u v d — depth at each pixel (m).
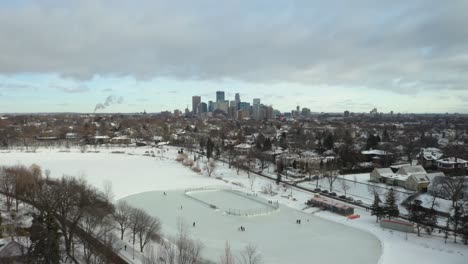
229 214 138.50
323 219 133.50
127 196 163.12
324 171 196.12
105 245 88.56
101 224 101.12
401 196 152.00
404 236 112.62
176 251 92.38
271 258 96.69
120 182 189.75
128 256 90.38
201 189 180.25
